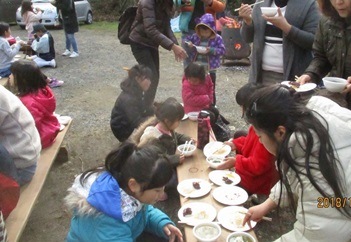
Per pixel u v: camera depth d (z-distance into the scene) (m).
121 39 4.44
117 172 1.82
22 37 10.48
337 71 2.61
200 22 4.41
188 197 2.36
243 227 2.08
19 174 2.55
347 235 1.51
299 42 2.99
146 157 1.76
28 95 3.13
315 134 1.41
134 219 1.88
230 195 2.37
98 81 6.55
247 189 2.72
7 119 2.37
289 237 1.68
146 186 1.75
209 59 4.54
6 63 5.79
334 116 1.50
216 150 2.87
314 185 1.42
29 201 2.46
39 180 2.71
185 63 4.71
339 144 1.44
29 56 7.35
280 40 3.18
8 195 2.16
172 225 2.12
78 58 8.16
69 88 6.19
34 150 2.55
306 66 3.14
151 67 4.30
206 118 2.92
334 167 1.38
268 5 3.21
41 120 3.15
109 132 4.61
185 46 4.64
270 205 2.07
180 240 2.09
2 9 12.52
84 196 1.77
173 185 3.19
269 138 1.52
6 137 2.42
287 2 3.14
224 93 5.88
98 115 5.11
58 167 3.83
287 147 1.45
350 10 2.32
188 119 3.63
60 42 9.80
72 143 4.32
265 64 3.31
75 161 3.95
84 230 1.79
